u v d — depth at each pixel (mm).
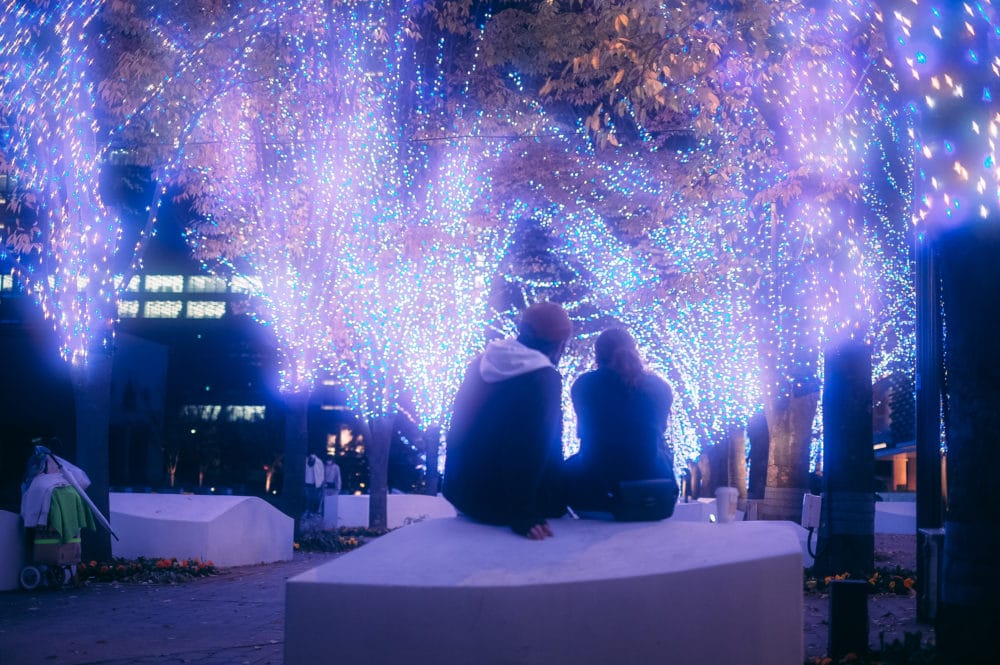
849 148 12258
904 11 6578
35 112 14867
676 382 30016
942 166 6570
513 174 21625
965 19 6414
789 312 15531
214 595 13047
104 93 15938
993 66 6426
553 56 17281
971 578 6641
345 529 28328
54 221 15492
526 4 20641
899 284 20156
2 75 14594
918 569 10000
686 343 25203
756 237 16328
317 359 23422
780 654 4570
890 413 49438
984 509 6617
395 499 30516
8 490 33312
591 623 4137
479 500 4711
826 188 12094
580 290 30750
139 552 16766
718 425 28422
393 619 4082
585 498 5105
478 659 4055
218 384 63594
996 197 6453
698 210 18812
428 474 32281
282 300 22344
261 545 18766
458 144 21562
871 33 10875
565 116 21922
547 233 27812
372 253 22750
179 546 16703
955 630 6715
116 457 51188
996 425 6586
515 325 31859
